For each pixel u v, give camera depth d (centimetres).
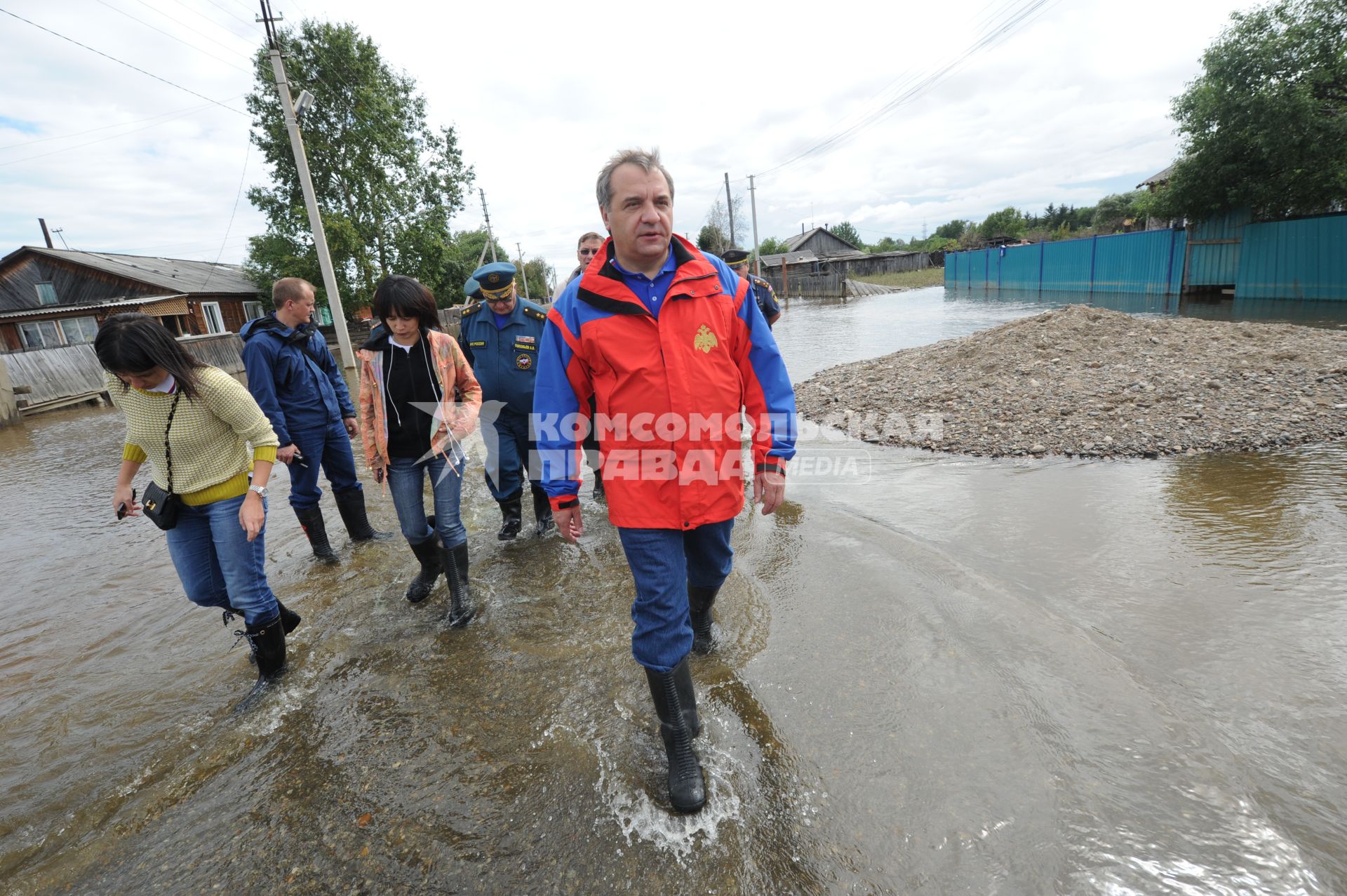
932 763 201
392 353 311
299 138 1327
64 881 184
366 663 286
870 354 1214
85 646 320
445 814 199
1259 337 752
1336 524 338
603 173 190
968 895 160
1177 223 2083
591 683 260
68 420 1353
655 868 175
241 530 262
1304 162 1661
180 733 247
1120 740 203
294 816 203
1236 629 256
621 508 200
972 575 315
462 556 321
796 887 166
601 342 193
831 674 249
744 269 630
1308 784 183
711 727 227
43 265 2653
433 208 3164
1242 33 1691
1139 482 429
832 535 380
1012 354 790
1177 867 161
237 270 3709
